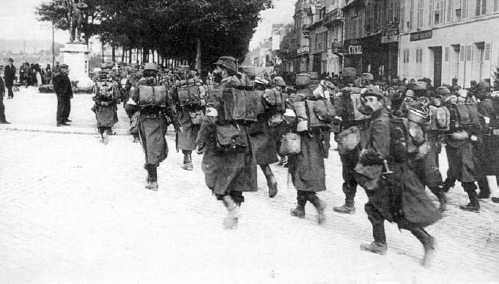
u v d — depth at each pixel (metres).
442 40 25.64
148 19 26.67
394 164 5.84
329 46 52.72
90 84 31.39
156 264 5.45
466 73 22.94
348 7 44.12
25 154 11.76
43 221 6.77
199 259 5.65
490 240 6.93
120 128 17.06
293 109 7.21
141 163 11.25
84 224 6.74
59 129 15.92
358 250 6.22
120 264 5.40
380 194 5.96
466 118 8.60
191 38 28.48
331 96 13.01
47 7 26.59
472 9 22.45
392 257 6.05
